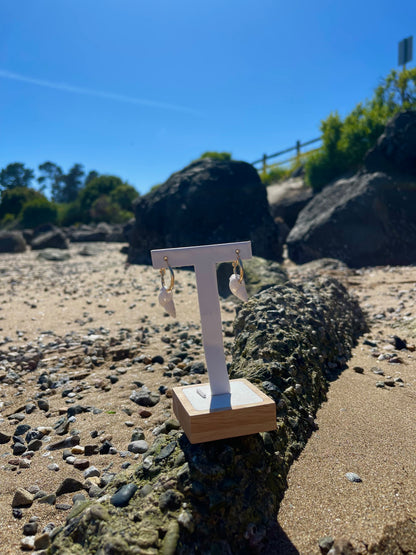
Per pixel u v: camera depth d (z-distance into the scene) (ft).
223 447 0.79
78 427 1.24
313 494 0.82
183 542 0.69
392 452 0.94
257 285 2.73
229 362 1.60
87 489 0.96
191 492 0.74
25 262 5.69
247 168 4.68
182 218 4.35
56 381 1.63
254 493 0.77
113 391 1.49
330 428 1.04
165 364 1.73
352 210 3.90
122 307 2.75
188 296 2.94
